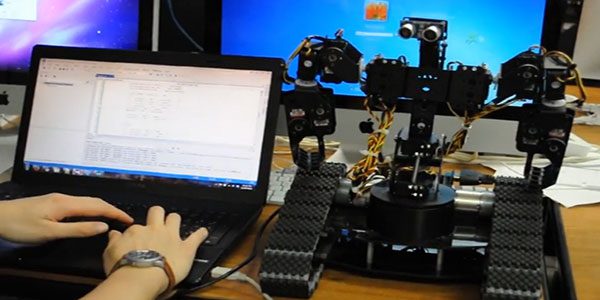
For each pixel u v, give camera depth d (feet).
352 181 3.05
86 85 3.49
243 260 2.87
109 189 3.37
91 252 2.78
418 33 2.63
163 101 3.39
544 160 3.12
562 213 3.37
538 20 3.80
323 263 2.80
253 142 3.26
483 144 3.98
